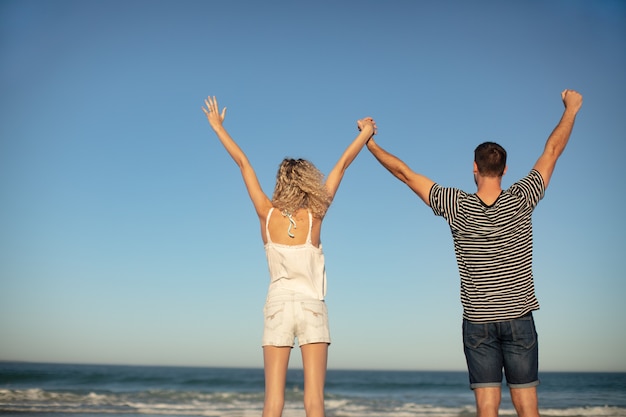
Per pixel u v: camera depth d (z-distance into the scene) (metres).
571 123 4.07
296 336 4.04
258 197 4.21
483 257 3.62
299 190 4.12
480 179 3.85
